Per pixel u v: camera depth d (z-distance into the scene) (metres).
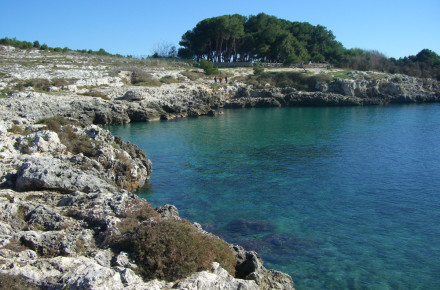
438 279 14.62
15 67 76.94
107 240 12.65
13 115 42.44
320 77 94.81
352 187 25.86
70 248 11.98
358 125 55.03
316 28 127.19
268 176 28.72
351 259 16.16
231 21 111.75
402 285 14.22
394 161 32.75
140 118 61.50
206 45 121.75
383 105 86.88
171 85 81.00
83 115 52.62
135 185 25.88
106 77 75.44
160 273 10.79
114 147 28.67
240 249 14.07
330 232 18.84
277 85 94.56
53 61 90.88
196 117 67.38
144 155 32.09
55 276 9.64
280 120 62.22
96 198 16.27
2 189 17.53
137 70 85.38
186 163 33.03
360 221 20.19
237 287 10.30
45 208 14.34
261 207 22.38
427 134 45.78
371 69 121.44
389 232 18.80
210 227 19.56
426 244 17.50
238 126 55.53
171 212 17.11
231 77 98.75
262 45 113.69
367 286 14.16
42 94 55.59
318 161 33.09
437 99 91.75
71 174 19.27
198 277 10.22
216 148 39.25
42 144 23.44
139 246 11.53
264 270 13.14
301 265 15.63
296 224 19.86
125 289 9.23
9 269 9.60
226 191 25.41
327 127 53.56
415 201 23.06
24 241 11.93
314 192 24.95
